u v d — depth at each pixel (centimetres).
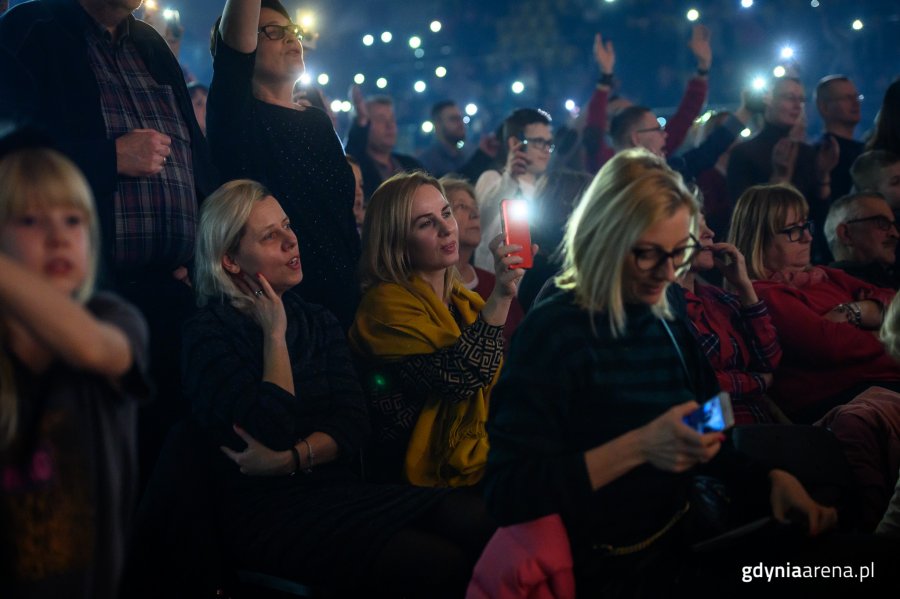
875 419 373
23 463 185
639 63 1080
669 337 241
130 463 204
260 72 389
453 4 1192
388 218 347
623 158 233
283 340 303
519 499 222
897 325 350
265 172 379
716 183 617
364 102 655
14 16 331
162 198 338
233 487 298
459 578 275
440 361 328
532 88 1122
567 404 228
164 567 284
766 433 324
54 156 191
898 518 296
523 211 333
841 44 988
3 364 186
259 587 297
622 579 232
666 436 216
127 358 191
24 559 184
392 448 339
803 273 445
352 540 278
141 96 348
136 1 342
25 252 188
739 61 1028
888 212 485
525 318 236
